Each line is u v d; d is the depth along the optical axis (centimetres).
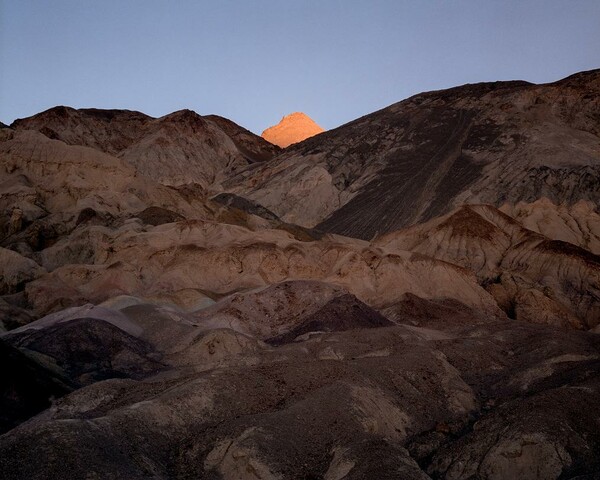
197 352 5981
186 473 3644
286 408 4166
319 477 3622
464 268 9431
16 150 12081
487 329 7219
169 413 3988
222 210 13188
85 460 3325
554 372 5353
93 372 5594
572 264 9631
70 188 11500
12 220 10412
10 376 4781
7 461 3269
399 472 3491
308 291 7712
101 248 9519
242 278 8925
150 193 12369
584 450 3866
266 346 6347
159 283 8669
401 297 8194
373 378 4841
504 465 3816
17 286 8456
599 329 8094
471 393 5188
